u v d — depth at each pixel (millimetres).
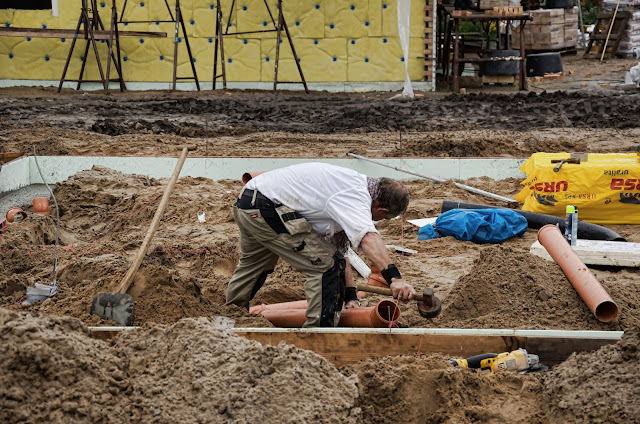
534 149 11883
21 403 3119
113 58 19250
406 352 4324
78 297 4984
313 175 4688
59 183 10078
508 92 19141
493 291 5285
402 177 10547
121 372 3436
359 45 19672
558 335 4277
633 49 25406
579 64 24406
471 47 21422
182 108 16266
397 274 4469
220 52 19625
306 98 18359
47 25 19547
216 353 3568
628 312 5254
